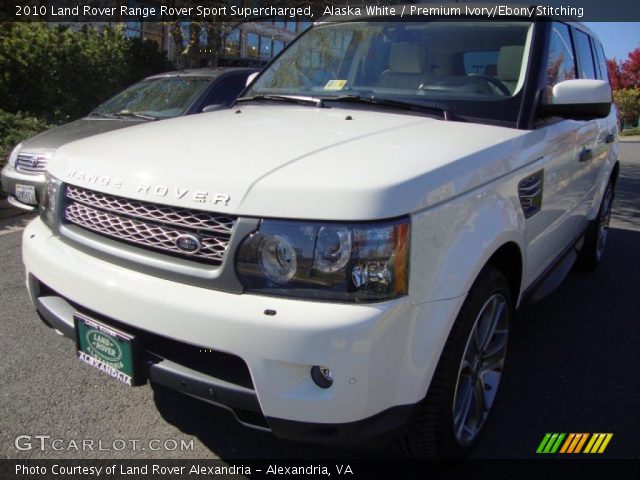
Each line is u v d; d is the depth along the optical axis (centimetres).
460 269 201
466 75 295
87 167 226
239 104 337
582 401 290
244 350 178
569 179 326
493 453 248
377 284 177
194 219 190
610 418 276
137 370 204
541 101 279
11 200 594
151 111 622
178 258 194
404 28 327
